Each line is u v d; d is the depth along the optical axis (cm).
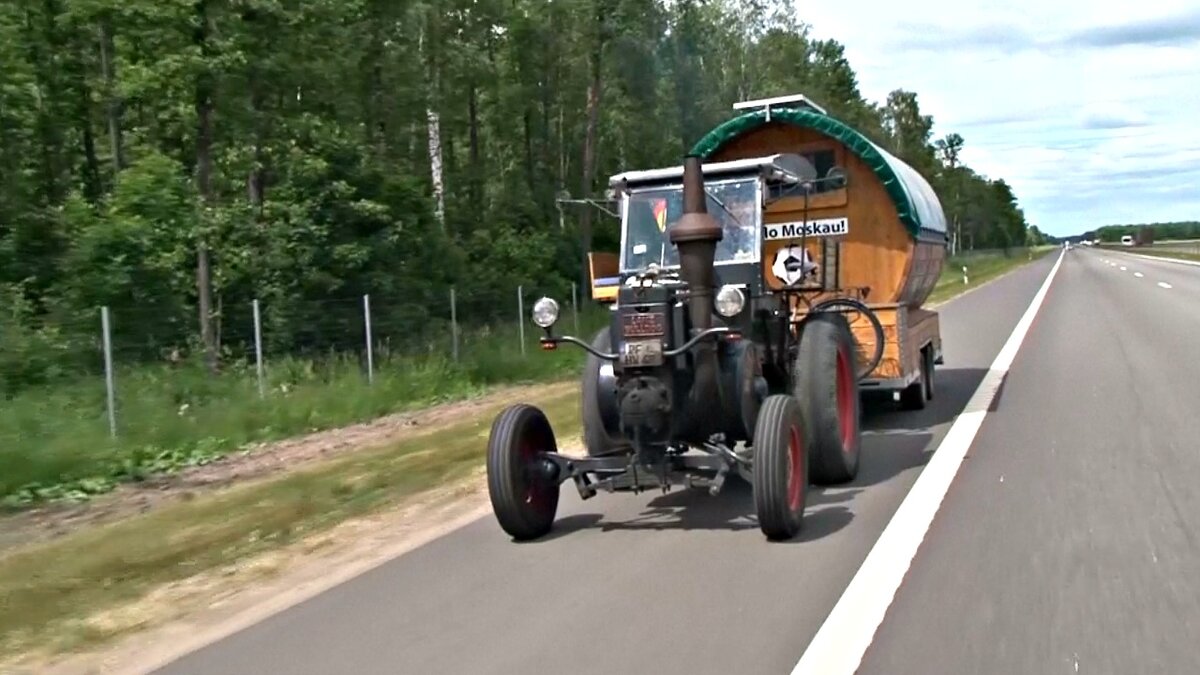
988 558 800
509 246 3928
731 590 749
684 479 924
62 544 1028
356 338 2412
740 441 997
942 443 1272
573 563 841
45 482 1313
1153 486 1009
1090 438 1254
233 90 2131
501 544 914
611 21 3969
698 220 909
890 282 1438
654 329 883
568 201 1177
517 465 906
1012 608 691
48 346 1783
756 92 5400
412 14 3366
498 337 2686
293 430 1725
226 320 2323
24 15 2838
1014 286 5612
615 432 950
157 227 2189
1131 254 12838
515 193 4325
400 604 762
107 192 2980
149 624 769
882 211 1434
